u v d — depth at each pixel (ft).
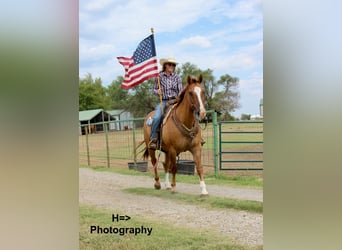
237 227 11.93
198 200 13.73
